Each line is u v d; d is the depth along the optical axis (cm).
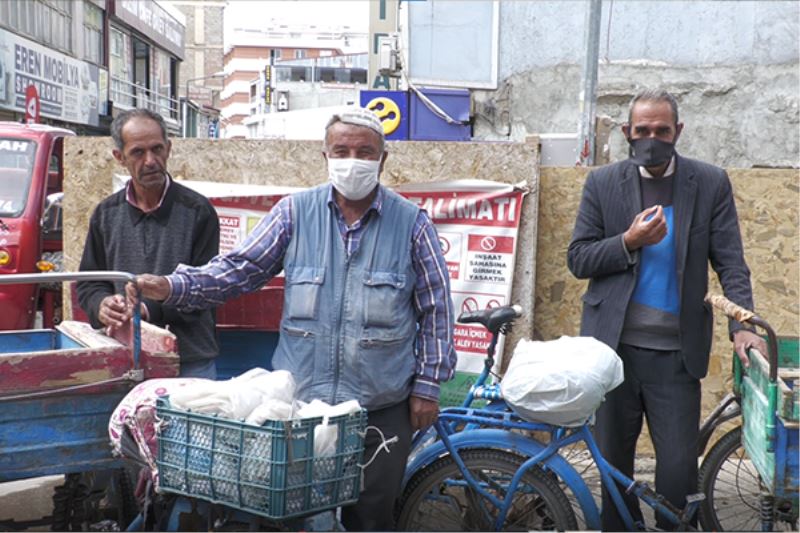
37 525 392
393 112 1120
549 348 378
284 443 277
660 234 370
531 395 368
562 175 559
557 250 563
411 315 337
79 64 2731
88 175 585
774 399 324
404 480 388
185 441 295
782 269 545
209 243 392
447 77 1110
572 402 365
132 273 385
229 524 306
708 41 998
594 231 399
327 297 328
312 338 328
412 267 335
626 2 1015
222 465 287
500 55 1099
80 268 400
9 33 2122
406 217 334
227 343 441
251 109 6194
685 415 388
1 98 2067
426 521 395
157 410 301
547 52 1069
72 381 331
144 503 332
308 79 5631
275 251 338
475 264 553
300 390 329
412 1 1104
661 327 386
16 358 323
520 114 1090
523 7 1077
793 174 540
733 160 1002
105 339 371
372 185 323
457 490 393
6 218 720
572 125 1062
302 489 283
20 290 705
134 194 390
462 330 556
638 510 401
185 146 576
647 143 376
